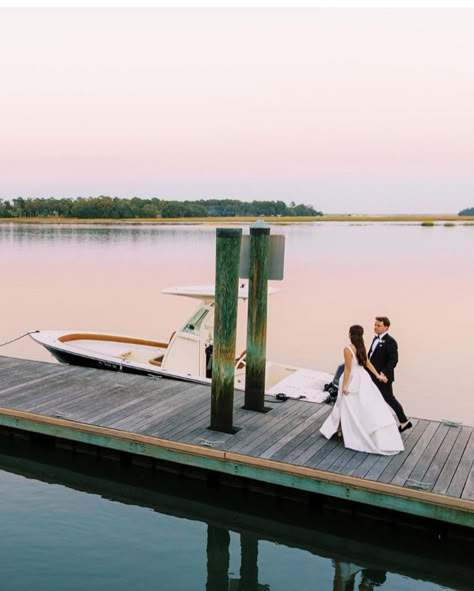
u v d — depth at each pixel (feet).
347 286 82.23
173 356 34.32
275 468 21.56
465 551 20.63
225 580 18.56
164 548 20.24
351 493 20.48
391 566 19.80
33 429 26.25
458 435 24.32
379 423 22.44
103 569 18.78
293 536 21.36
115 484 24.97
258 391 27.02
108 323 56.59
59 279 86.84
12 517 21.99
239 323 59.41
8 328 54.44
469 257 132.67
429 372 42.22
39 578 18.15
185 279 88.02
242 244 26.61
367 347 49.34
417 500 19.54
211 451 22.62
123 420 25.70
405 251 153.69
